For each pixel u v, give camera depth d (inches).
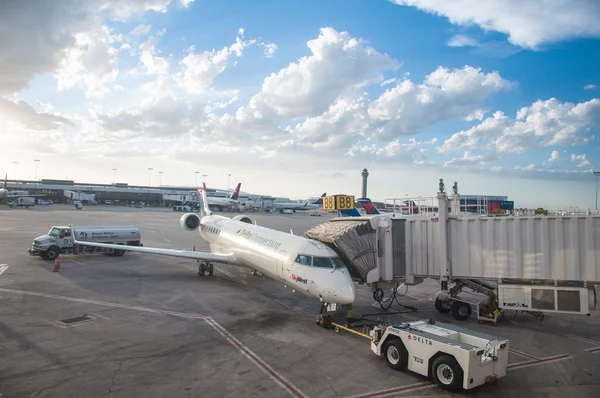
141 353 483.5
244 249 877.2
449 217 690.8
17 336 530.3
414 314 706.8
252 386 402.6
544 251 609.0
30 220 2425.0
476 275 663.8
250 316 662.5
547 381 431.2
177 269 1094.4
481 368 393.4
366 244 683.4
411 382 421.1
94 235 1235.2
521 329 624.4
